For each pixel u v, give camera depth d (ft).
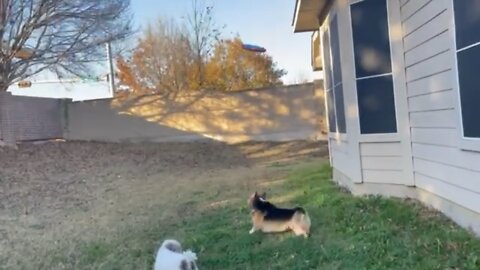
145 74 88.84
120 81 88.84
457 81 14.96
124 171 41.81
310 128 63.46
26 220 22.98
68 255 17.13
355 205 20.47
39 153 48.39
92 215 24.03
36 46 52.75
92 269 15.53
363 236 15.83
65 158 47.09
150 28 88.89
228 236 17.97
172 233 19.24
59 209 25.64
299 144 60.85
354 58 22.43
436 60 16.83
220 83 86.74
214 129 66.54
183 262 12.53
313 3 28.94
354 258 13.97
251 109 65.46
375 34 21.44
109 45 63.72
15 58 52.85
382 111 21.50
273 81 88.99
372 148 22.20
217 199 27.07
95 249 17.63
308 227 16.89
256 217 18.07
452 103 15.70
